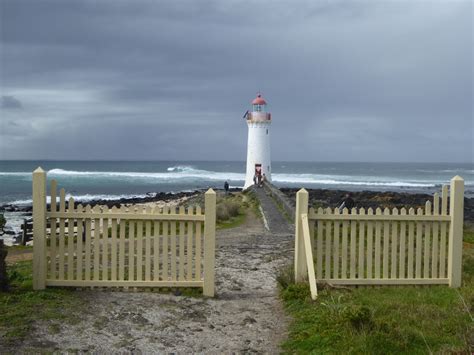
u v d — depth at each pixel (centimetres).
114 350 622
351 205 1688
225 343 670
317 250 910
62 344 625
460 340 615
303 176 11369
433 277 934
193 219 889
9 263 1283
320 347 625
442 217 923
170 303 830
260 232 1945
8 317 690
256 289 971
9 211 3953
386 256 920
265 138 5616
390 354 583
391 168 18100
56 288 870
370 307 739
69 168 15575
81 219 870
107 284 880
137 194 6431
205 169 16600
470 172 13888
